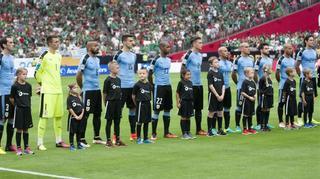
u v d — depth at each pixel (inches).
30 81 1680.6
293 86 789.2
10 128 644.7
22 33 2231.8
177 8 2600.9
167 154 609.9
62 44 2151.8
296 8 2492.6
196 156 595.2
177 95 724.7
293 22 2481.5
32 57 1999.3
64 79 1763.0
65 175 511.2
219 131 752.3
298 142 676.1
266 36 2393.0
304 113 806.5
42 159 591.8
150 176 505.4
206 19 2516.0
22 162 576.7
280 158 577.9
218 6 2578.7
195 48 753.6
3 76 641.0
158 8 2613.2
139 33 2422.5
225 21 2487.7
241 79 783.1
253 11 2527.1
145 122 691.4
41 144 657.6
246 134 751.1
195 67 750.5
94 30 2386.8
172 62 2048.5
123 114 978.7
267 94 777.6
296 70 830.5
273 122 864.9
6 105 640.4
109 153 622.5
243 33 2439.7
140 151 632.4
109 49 2233.0
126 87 719.1
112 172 523.2
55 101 663.8
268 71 779.4
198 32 2289.6
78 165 557.0
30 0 2449.6
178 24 2490.2
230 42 2295.8
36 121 914.1
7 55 645.3
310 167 532.1
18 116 625.0
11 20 2325.3
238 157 586.2
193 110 736.3
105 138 741.9
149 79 719.7
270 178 490.3
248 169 526.9
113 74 676.1
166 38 2329.0
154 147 658.2
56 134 671.1
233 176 499.8
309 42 829.2
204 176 501.4
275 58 1974.7
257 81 797.2
